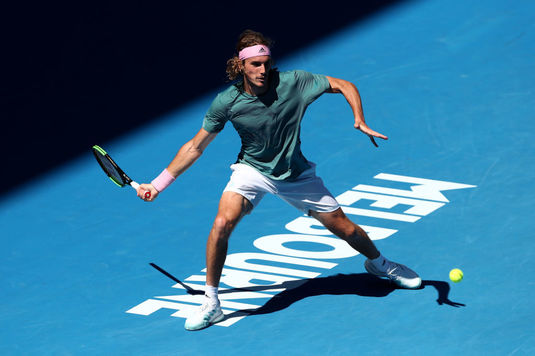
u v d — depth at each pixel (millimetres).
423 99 38562
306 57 42188
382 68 41062
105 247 30766
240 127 24938
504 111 37281
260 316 26297
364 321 25734
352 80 40344
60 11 47250
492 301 26219
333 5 46531
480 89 38969
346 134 36531
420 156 34750
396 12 45562
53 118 39375
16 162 36594
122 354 25078
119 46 44094
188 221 31969
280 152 25062
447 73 40344
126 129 38281
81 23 46094
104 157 26859
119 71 42344
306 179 25703
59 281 28969
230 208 25359
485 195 31891
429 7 45781
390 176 33625
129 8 47125
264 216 31625
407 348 24422
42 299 28031
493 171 33344
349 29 44344
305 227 30938
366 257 28016
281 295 27281
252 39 24062
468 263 28188
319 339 25078
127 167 35688
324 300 26828
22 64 43344
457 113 37375
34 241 31453
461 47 42250
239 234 30656
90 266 29703
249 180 25453
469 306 26094
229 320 26188
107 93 40844
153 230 31547
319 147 35781
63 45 44531
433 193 32281
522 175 32906
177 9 46750
